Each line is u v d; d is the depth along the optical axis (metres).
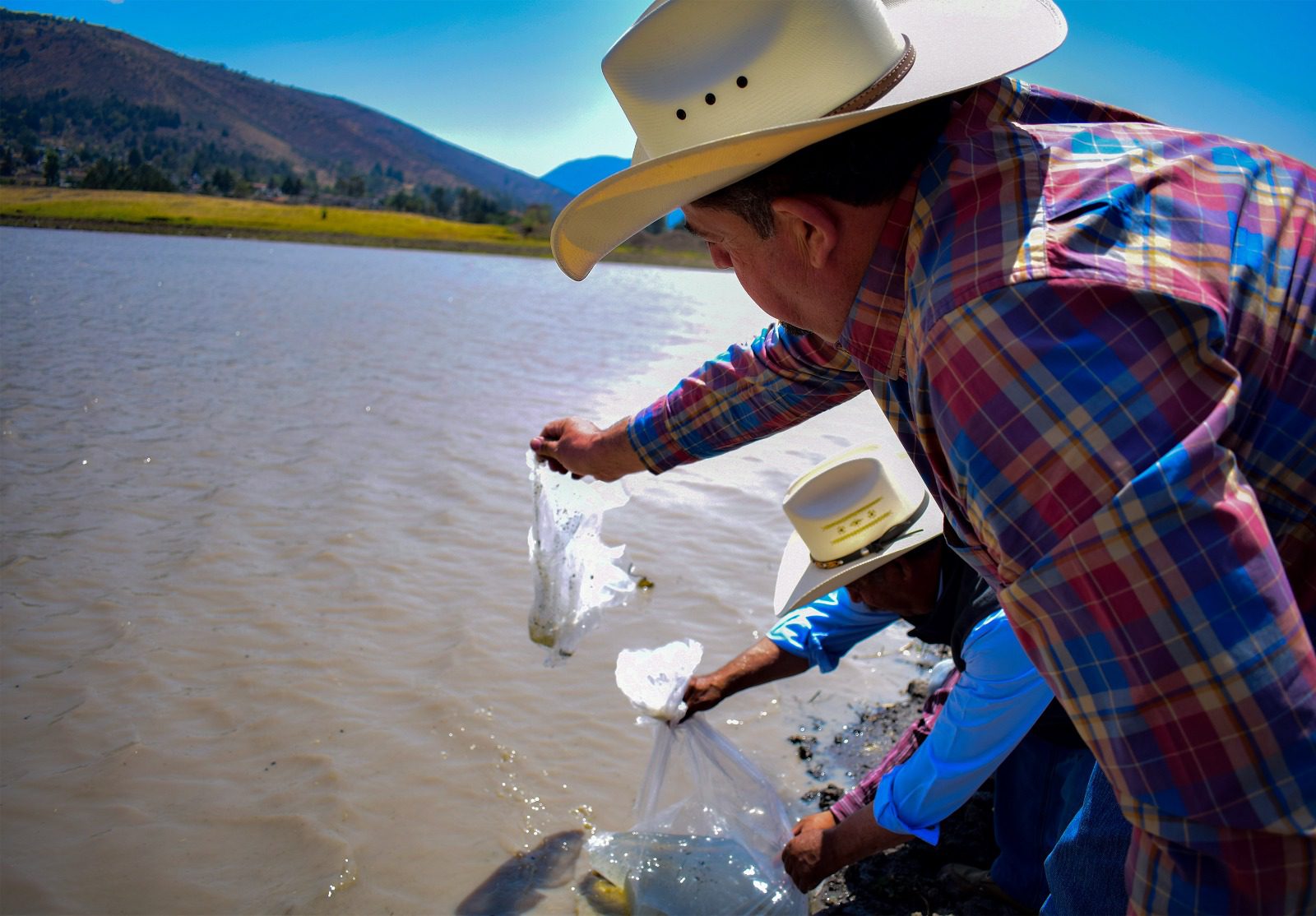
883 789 2.09
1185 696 0.84
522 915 2.21
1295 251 1.00
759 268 1.22
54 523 4.53
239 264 28.17
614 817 2.58
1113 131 1.10
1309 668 0.85
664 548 4.42
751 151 1.05
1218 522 0.84
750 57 1.12
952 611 2.15
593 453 2.17
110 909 2.21
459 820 2.55
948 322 0.94
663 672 2.40
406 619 3.68
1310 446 0.98
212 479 5.28
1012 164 1.00
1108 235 0.93
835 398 1.85
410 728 2.96
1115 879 1.48
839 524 2.20
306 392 7.79
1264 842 0.84
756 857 2.29
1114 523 0.85
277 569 4.10
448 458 5.85
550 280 27.55
